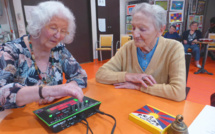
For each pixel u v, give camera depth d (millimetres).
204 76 3119
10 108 615
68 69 950
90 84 1000
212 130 497
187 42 4086
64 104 629
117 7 4828
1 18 2951
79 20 4141
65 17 678
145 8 763
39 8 680
